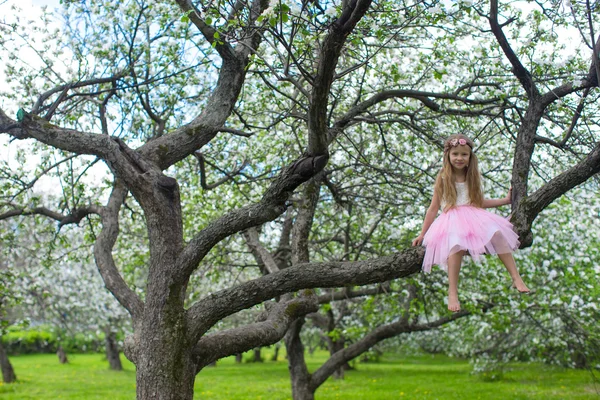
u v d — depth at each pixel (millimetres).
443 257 3957
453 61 6340
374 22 4969
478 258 3918
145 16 6770
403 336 20500
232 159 8617
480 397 14203
